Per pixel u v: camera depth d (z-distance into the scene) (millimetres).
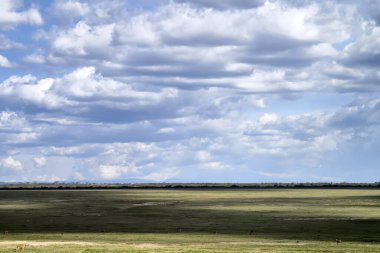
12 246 47812
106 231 69000
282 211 99812
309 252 43531
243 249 45438
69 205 129875
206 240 56844
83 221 84250
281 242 54719
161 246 49469
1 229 72500
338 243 53281
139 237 60344
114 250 43938
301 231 66500
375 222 77062
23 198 172625
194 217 89125
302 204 122500
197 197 168750
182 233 65250
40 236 62469
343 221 78875
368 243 53719
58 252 43062
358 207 110000
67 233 66562
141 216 93250
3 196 191250
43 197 180500
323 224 74875
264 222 78562
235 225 74625
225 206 117812
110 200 154625
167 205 125250
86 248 45500
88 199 162625
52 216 94938
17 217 93062
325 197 160250
